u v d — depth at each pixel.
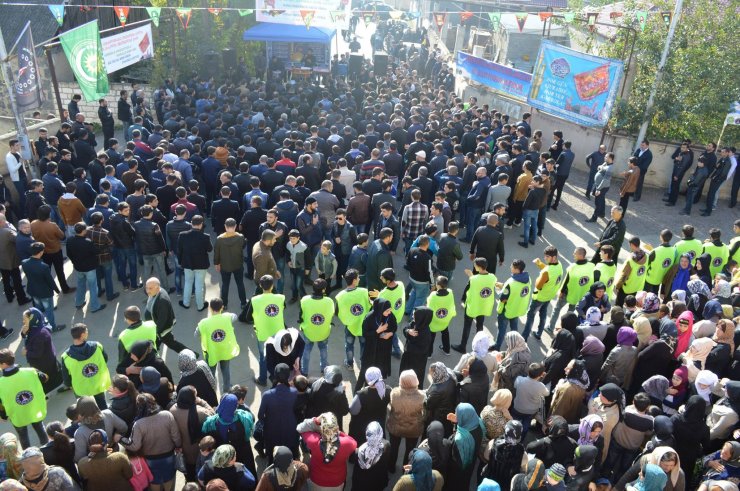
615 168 17.36
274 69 25.05
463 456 5.77
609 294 10.42
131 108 19.59
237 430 5.86
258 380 8.59
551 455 5.62
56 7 13.61
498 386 7.09
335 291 10.88
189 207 10.48
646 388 6.88
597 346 7.12
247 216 10.53
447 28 34.41
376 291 8.27
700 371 6.73
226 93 20.19
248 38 23.67
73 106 17.17
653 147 16.70
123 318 9.95
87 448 5.68
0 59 12.54
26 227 9.69
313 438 5.74
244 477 5.35
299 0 19.92
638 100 17.12
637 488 5.39
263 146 13.34
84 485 5.47
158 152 12.44
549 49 17.31
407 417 6.52
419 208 10.72
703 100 16.17
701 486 5.46
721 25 16.30
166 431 5.80
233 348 7.71
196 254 9.56
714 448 6.51
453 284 11.52
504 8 28.42
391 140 14.71
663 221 14.88
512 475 5.61
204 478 5.26
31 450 4.98
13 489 4.64
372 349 7.84
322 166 13.58
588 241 13.53
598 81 16.44
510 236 13.54
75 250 9.52
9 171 12.55
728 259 10.45
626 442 6.26
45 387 7.59
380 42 34.38
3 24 20.84
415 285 9.33
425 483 5.20
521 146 14.30
